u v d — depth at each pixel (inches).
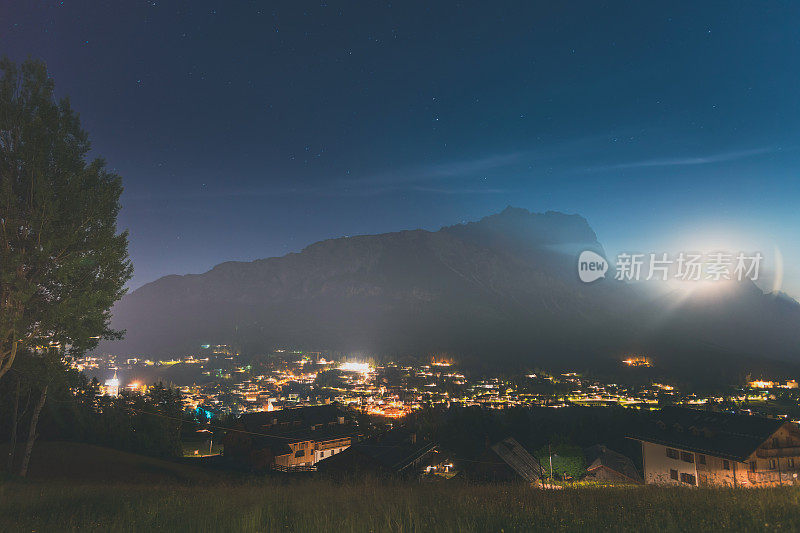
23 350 999.6
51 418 2057.1
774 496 412.8
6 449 1504.7
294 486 807.7
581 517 331.0
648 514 335.9
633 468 2342.5
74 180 943.7
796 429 1604.3
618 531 280.2
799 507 342.0
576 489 599.2
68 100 971.9
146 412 2780.5
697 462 1712.6
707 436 1731.1
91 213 951.6
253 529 329.1
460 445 3253.0
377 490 642.2
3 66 918.4
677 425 1892.2
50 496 613.9
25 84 928.3
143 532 340.5
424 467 2106.3
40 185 894.4
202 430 3690.9
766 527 273.3
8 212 869.2
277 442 2517.2
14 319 853.2
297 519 362.0
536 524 307.7
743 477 1509.6
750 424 1680.6
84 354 1037.8
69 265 911.0
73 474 1307.8
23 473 1106.1
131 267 1058.7
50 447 1628.9
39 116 931.3
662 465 1876.2
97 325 1001.5
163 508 460.8
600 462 2346.2
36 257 891.4
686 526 288.4
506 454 2127.2
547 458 2201.0
